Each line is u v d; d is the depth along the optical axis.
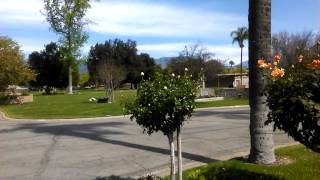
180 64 52.97
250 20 9.66
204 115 24.11
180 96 7.63
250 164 9.67
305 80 5.68
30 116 28.06
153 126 7.84
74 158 12.05
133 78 103.19
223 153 12.27
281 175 8.56
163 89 7.64
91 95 63.50
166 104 7.61
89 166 10.98
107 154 12.50
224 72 80.12
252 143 9.80
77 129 18.97
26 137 16.73
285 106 5.68
